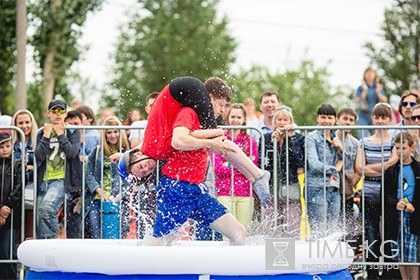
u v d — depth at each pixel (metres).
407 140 8.35
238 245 6.55
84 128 8.27
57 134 8.25
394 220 8.35
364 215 8.38
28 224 8.41
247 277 6.07
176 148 6.20
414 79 29.39
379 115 9.24
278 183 8.40
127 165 6.67
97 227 8.32
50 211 8.20
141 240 7.01
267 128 9.15
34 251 6.31
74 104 11.68
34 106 19.39
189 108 6.30
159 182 6.45
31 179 8.38
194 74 33.09
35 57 19.28
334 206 8.40
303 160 8.37
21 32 18.27
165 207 6.40
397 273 8.54
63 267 6.16
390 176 8.35
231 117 8.95
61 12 19.12
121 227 8.24
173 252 6.00
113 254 6.02
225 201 8.27
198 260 5.98
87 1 19.42
